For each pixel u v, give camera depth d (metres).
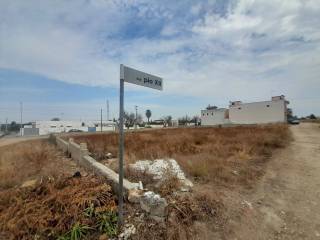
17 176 6.14
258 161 9.06
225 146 11.72
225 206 4.46
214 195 4.80
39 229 3.42
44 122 76.25
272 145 13.43
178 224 3.63
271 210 4.66
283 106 62.41
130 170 5.87
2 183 5.58
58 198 3.93
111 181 4.70
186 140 14.70
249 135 17.50
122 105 3.32
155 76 3.96
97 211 3.70
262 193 5.52
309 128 35.88
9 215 3.73
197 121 96.88
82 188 4.33
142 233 3.37
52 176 5.23
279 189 5.89
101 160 8.45
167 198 4.26
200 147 11.59
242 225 3.99
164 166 6.22
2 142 27.44
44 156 9.57
